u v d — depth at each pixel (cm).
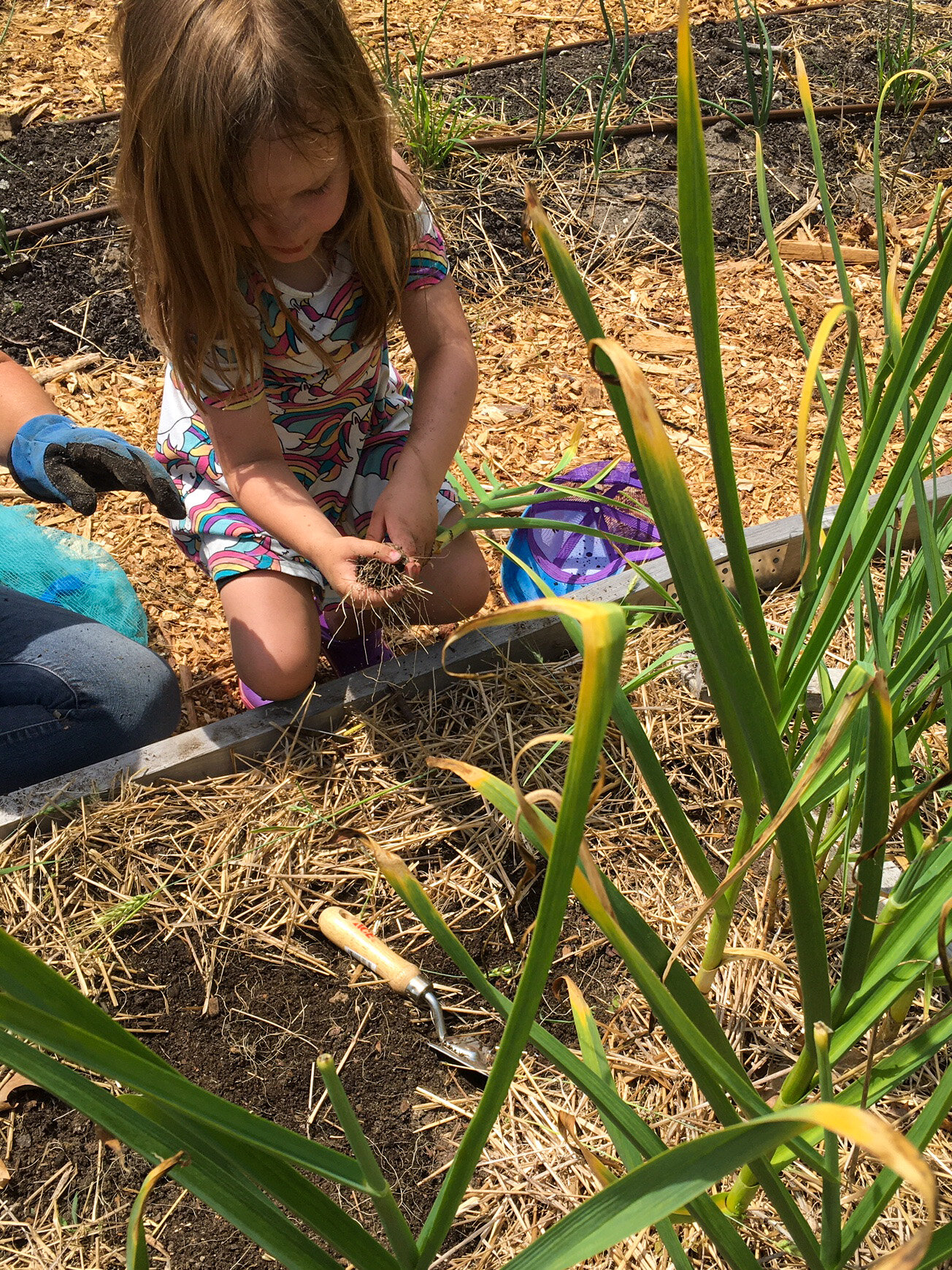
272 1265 111
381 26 330
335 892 142
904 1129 114
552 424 233
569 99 303
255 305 157
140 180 141
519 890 137
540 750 154
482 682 164
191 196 133
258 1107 123
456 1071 126
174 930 137
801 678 88
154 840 144
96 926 135
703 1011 78
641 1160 81
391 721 159
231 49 122
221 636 200
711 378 64
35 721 152
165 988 132
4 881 139
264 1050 128
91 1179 118
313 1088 125
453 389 167
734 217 277
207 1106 57
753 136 293
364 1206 115
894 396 80
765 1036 125
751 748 66
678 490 54
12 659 154
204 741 153
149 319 155
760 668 76
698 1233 107
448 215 272
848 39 324
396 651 190
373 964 131
